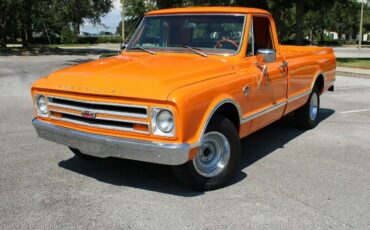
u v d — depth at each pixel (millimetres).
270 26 6094
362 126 8078
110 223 4062
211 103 4504
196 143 4285
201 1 27266
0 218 4148
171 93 4133
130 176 5301
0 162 5762
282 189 4914
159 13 6051
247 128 5355
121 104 4297
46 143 6695
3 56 27672
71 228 3965
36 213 4258
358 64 21469
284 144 6824
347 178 5301
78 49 37750
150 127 4230
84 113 4578
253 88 5320
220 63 5133
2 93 11445
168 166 5648
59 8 31000
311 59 7395
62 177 5246
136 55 5758
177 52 5625
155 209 4363
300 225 4059
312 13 63688
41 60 24484
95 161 5859
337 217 4234
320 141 7012
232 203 4516
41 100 5047
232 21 5523
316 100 7902
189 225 4031
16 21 33312
